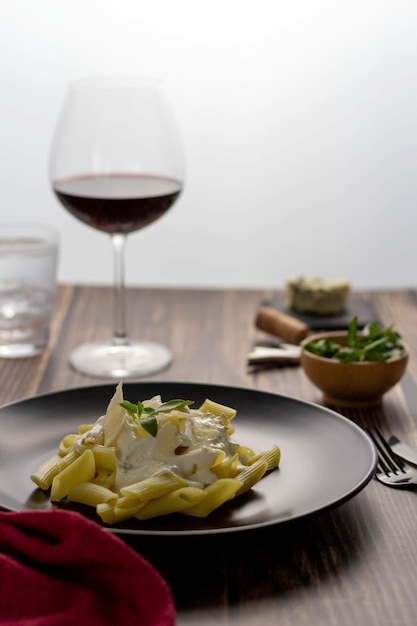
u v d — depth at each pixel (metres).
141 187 1.93
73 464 1.24
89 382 1.85
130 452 1.25
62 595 1.05
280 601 1.08
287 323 2.01
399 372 1.70
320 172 3.87
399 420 1.66
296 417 1.50
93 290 2.42
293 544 1.20
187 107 3.80
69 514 1.08
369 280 3.99
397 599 1.09
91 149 1.93
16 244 2.12
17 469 1.36
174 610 0.99
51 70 3.75
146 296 2.38
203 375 1.88
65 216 3.93
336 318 2.14
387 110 3.79
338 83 3.77
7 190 3.89
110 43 3.72
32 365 1.93
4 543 1.12
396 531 1.24
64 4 3.68
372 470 1.26
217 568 1.14
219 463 1.26
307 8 3.69
